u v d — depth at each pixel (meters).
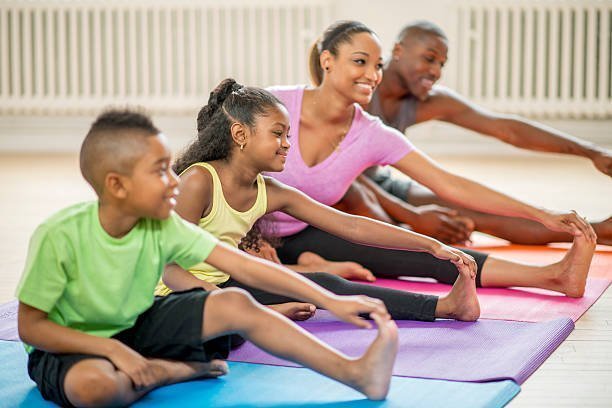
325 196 2.96
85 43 7.12
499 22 6.98
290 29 6.95
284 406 1.89
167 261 1.95
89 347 1.83
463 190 2.85
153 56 7.23
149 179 1.81
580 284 2.80
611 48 6.96
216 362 2.05
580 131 7.04
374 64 2.81
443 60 3.55
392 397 1.93
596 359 2.25
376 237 2.39
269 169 2.31
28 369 1.95
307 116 2.89
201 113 2.44
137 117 1.83
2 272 3.20
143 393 1.91
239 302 1.88
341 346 2.31
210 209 2.31
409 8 6.96
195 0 6.99
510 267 2.90
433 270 2.96
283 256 3.07
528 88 6.89
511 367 2.11
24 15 7.14
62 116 7.43
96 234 1.85
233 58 7.20
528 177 5.85
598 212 4.48
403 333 2.41
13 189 5.28
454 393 1.95
